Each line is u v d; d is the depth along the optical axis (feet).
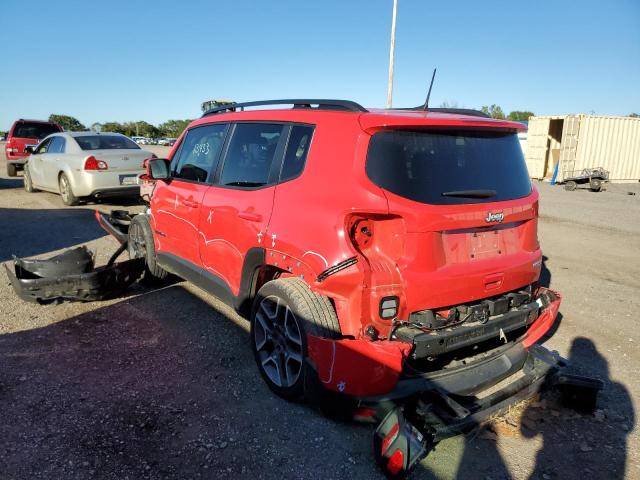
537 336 11.12
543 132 68.64
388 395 8.99
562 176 65.57
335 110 10.91
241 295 12.57
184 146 16.33
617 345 14.94
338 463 9.36
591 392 11.05
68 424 10.32
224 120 14.42
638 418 11.21
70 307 16.85
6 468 8.96
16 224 30.68
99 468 9.04
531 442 10.27
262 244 11.42
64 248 24.84
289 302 10.42
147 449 9.60
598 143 66.54
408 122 9.62
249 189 12.38
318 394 9.82
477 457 9.72
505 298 10.68
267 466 9.22
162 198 16.48
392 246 9.50
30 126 59.06
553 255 26.12
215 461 9.31
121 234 19.71
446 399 8.97
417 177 9.62
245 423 10.49
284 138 11.78
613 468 9.50
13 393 11.43
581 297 19.29
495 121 10.94
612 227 34.14
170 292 18.49
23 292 15.44
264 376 11.73
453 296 9.83
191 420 10.56
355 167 9.69
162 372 12.60
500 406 9.50
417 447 8.48
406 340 9.25
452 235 9.91
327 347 9.30
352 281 9.25
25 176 45.42
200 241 14.30
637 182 71.05
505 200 10.67
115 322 15.70
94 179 34.94
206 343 14.32
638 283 21.25
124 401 11.23
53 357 13.28
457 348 9.66
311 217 10.13
